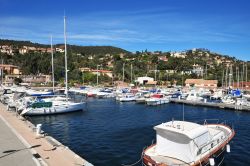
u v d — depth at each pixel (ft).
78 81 409.08
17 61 583.58
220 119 143.84
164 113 162.71
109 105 198.80
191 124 64.54
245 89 325.83
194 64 601.62
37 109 137.49
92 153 79.61
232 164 71.77
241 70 413.18
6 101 162.81
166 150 61.21
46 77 434.71
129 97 220.02
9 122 92.63
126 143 90.27
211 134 69.97
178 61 608.60
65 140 94.58
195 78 470.80
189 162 57.47
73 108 150.92
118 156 76.74
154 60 614.75
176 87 368.07
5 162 51.26
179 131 58.49
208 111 173.27
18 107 131.95
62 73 416.87
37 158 54.19
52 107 141.69
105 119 136.98
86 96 265.13
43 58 515.09
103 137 98.58
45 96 176.45
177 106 196.95
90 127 116.78
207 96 262.47
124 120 134.92
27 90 226.58
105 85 384.47
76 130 110.73
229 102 195.52
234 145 88.74
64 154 57.47
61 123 125.29
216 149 65.36
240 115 157.28
